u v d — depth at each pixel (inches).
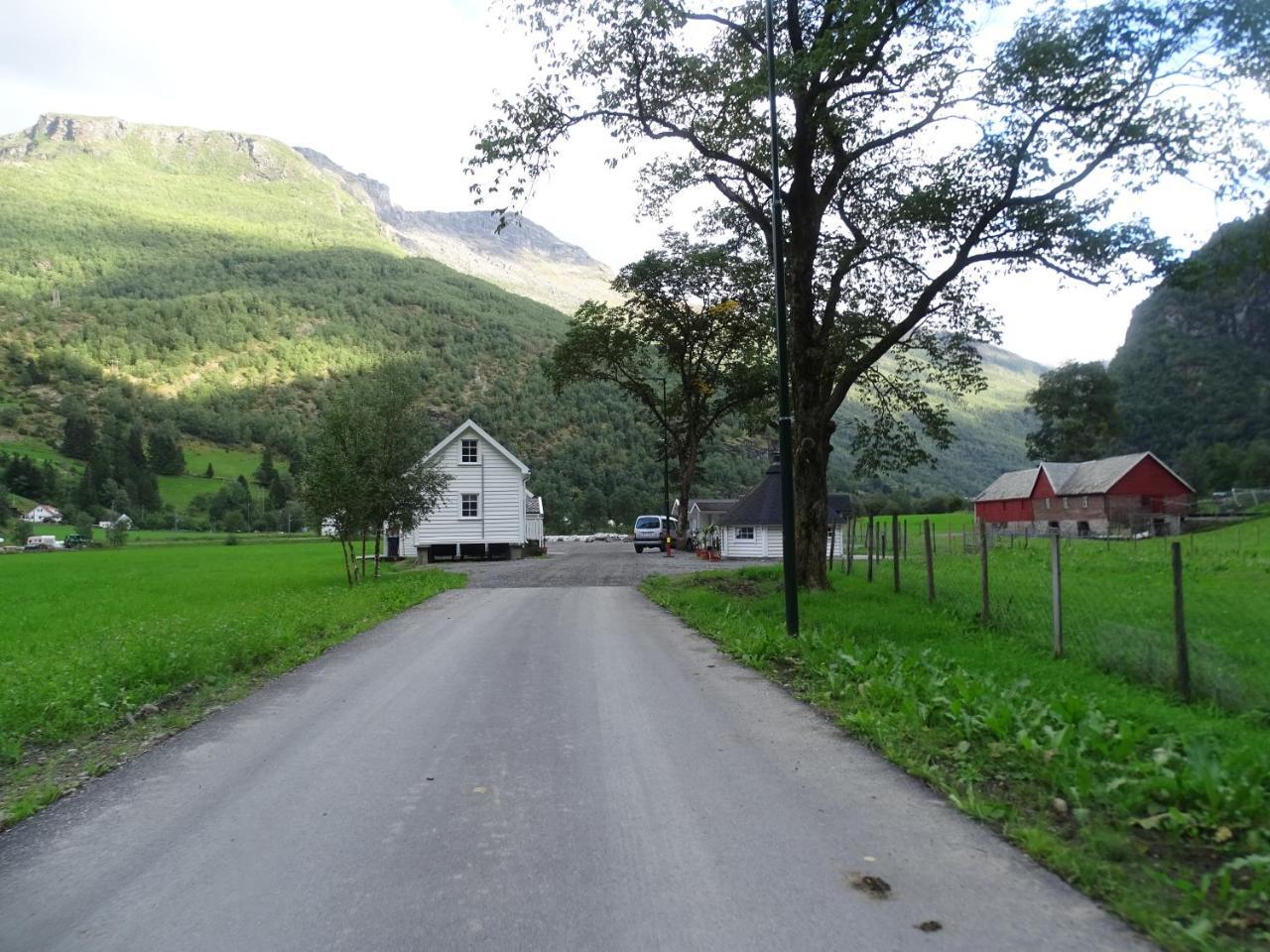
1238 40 510.9
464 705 314.0
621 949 131.8
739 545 1477.6
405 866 166.7
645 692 332.5
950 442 861.8
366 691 346.6
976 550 1350.9
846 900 147.9
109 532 3191.4
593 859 168.1
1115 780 198.7
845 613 536.7
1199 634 458.9
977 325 783.1
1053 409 3405.5
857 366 701.9
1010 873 159.9
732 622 526.9
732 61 684.1
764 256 993.5
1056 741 226.1
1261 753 226.8
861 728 266.7
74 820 200.2
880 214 762.8
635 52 658.8
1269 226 531.2
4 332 6825.8
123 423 5506.9
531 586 890.1
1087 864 159.5
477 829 185.9
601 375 1770.4
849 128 705.0
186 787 223.6
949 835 179.5
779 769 228.8
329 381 6505.9
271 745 265.4
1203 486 2945.4
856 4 534.6
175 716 310.7
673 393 1813.5
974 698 279.3
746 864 164.6
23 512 3986.2
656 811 195.3
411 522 1018.7
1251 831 172.6
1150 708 283.4
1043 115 592.7
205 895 154.9
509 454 1558.8
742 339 1508.4
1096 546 1382.9
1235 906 141.8
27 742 279.4
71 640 537.3
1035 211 619.8
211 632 458.0
